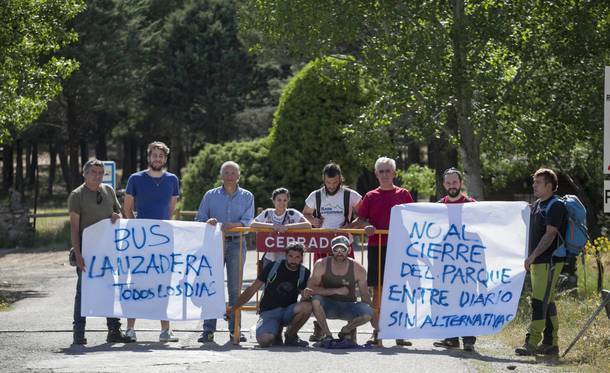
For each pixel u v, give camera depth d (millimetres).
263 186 38906
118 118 79438
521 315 15562
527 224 12523
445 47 21297
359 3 22344
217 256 12914
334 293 12422
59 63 24422
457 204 12602
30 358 11102
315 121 38312
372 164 26688
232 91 72500
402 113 24375
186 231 12914
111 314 12602
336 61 25672
